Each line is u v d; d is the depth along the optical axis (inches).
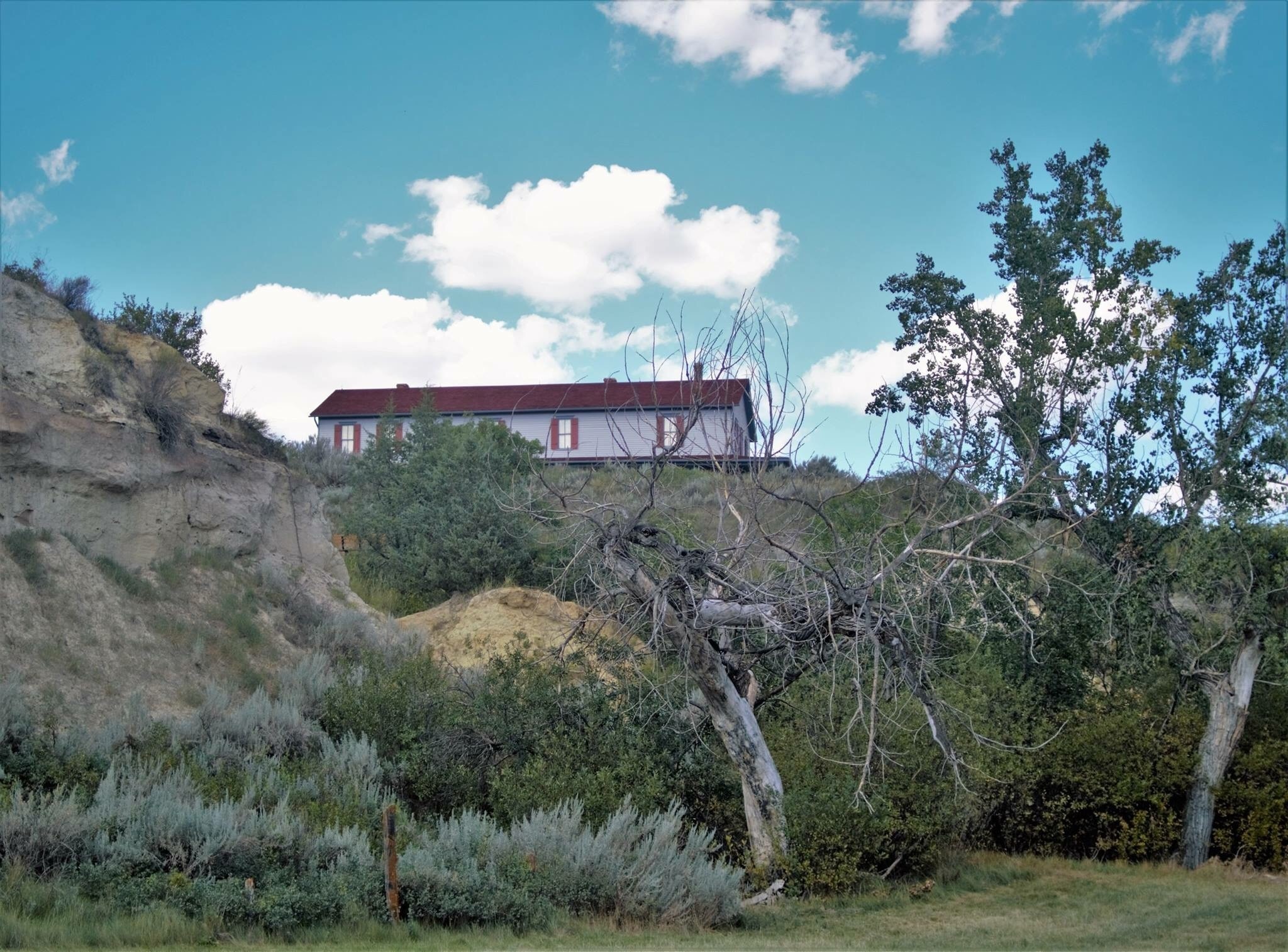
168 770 481.4
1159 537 639.1
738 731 500.4
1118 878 554.9
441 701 616.7
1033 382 636.1
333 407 1916.8
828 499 478.6
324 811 465.1
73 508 663.1
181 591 698.8
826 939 405.4
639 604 489.1
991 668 638.5
